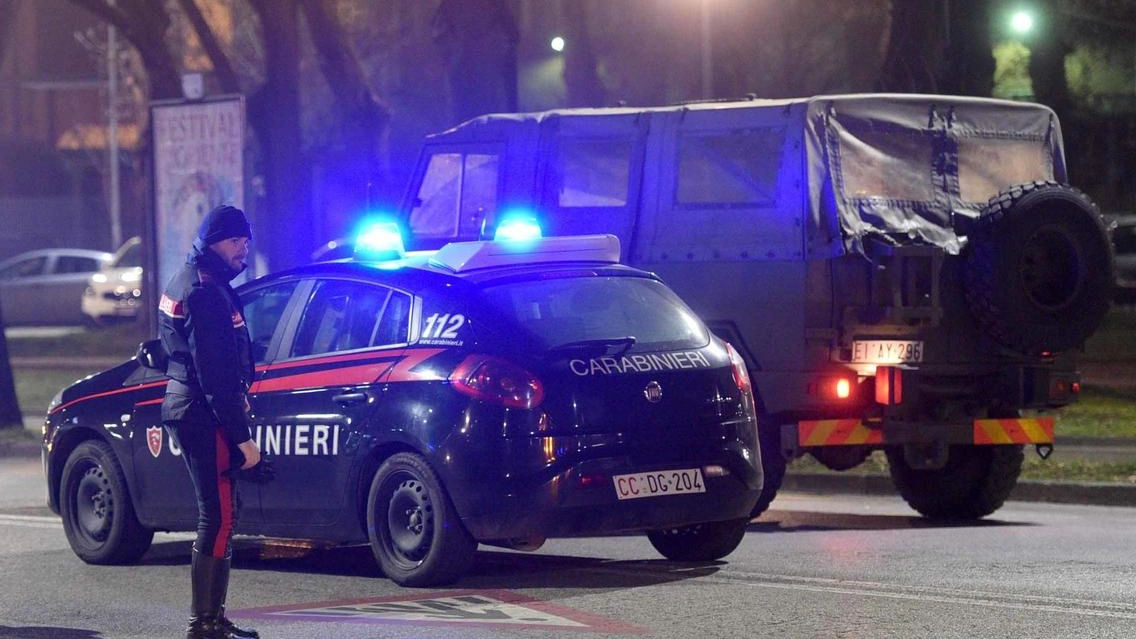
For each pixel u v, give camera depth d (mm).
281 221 27844
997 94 30938
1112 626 11336
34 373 41938
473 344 13195
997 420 17656
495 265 13812
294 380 14156
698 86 37719
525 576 13930
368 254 14539
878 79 26656
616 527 13102
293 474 14078
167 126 26359
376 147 28609
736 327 17203
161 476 14828
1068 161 31953
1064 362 17938
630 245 17859
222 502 11047
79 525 15477
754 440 13922
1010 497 20484
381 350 13758
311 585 13812
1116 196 34906
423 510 13242
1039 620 11562
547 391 12969
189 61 49219
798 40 36250
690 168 17594
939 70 26516
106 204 86125
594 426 13039
